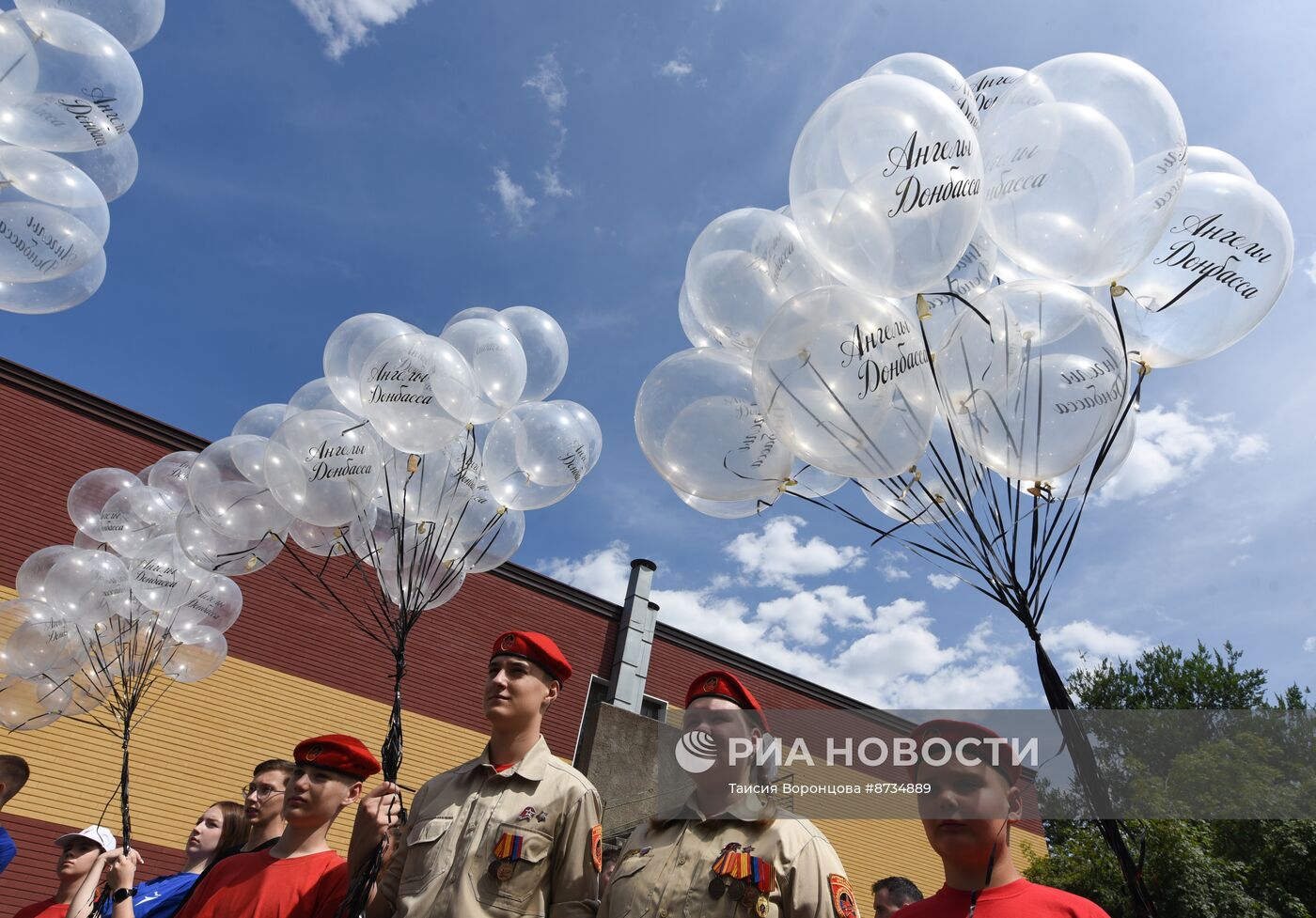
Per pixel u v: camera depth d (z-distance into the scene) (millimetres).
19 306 3879
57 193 3709
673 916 2152
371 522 4059
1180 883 8023
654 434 3219
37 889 7609
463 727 10289
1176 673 16781
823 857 2262
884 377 2693
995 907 1814
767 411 2842
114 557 4871
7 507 8703
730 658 12359
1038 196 2684
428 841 2461
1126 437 3148
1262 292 2832
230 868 2947
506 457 4066
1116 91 2740
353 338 4141
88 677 4902
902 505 3406
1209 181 2867
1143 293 2900
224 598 5020
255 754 9000
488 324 4117
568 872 2449
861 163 2660
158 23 3938
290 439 3828
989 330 2773
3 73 3344
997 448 2758
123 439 9656
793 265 3230
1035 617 2609
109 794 8172
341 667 9828
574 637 11461
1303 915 9227
